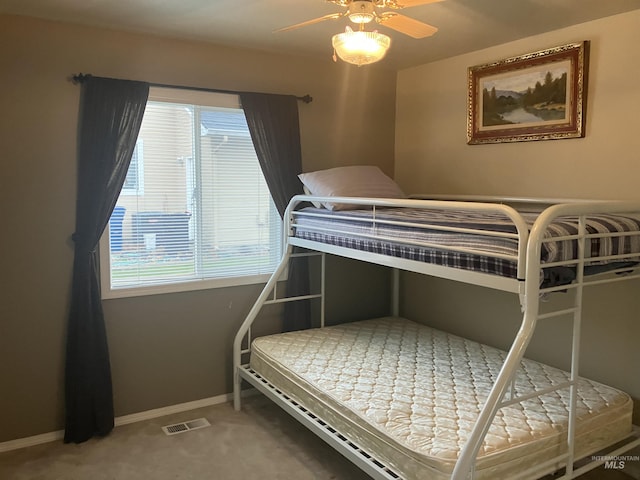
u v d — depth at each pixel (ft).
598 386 8.29
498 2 8.00
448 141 11.82
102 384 9.73
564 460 6.88
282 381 9.41
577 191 9.38
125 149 9.66
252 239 11.59
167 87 10.15
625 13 8.51
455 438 6.57
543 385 8.32
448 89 11.69
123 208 10.08
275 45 10.68
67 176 9.45
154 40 9.99
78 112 9.42
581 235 6.22
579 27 9.14
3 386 9.29
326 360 9.64
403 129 13.01
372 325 12.03
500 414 7.25
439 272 7.31
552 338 9.86
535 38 9.84
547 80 9.61
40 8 8.46
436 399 7.86
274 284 11.12
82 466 8.81
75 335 9.53
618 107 8.70
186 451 9.31
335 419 7.87
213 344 11.25
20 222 9.17
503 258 6.28
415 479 6.35
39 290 9.42
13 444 9.42
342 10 8.38
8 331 9.25
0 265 9.09
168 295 10.66
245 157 11.31
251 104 10.98
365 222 8.78
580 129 9.17
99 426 9.71
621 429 7.63
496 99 10.58
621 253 6.77
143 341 10.48
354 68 12.45
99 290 9.73
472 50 10.93
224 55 10.75
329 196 10.36
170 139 10.43
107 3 8.18
